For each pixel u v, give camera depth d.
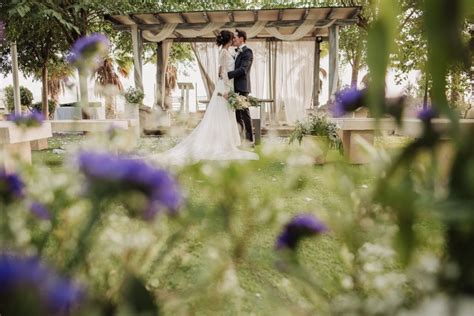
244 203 0.58
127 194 0.38
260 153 0.54
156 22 8.27
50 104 14.47
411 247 0.34
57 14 7.28
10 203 0.64
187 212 0.52
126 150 0.83
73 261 0.49
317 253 1.54
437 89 0.25
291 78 10.42
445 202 0.29
